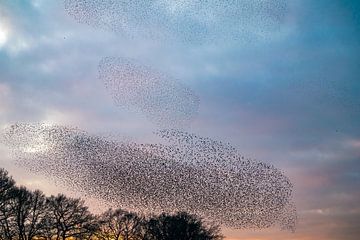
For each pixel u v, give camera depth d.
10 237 40.25
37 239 43.16
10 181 39.97
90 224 44.91
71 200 43.44
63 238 42.38
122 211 48.81
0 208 39.84
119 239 48.56
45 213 42.22
